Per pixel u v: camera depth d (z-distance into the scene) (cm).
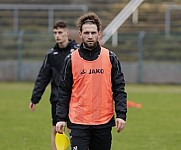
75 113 1445
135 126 3041
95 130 1443
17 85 5822
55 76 2014
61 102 1463
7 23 7181
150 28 6894
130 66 6259
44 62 2041
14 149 2339
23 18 7244
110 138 1466
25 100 4375
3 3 7300
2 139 2597
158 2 7038
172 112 3694
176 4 7031
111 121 1452
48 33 6756
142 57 6406
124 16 3928
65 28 2003
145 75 6266
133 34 6569
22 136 2684
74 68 1442
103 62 1442
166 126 3055
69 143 1529
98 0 7162
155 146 2423
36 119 3319
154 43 6500
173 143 2503
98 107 1438
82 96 1439
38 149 2347
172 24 6894
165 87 5812
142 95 4869
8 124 3105
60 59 2008
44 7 7175
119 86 1445
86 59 1441
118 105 1434
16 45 6738
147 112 3688
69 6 7156
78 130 1438
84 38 1424
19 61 6362
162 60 6462
